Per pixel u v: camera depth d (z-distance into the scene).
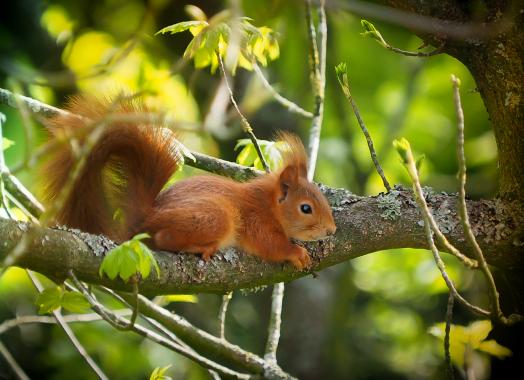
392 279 19.34
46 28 18.14
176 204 8.88
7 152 13.20
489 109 8.98
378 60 20.62
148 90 8.82
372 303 19.67
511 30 8.59
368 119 20.73
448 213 8.78
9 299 16.88
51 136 8.63
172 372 16.31
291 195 9.57
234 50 9.17
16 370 10.97
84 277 7.22
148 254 6.91
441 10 8.88
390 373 18.80
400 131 20.02
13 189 8.77
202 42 9.38
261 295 17.20
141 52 16.22
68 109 8.80
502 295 11.32
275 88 13.74
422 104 21.06
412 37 19.83
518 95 8.64
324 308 16.91
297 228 9.50
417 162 7.27
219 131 10.44
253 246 9.05
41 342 17.34
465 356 8.91
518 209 8.73
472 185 18.44
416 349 18.83
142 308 9.65
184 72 16.67
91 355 16.84
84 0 18.48
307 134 17.58
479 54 8.83
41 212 8.68
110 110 7.13
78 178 8.62
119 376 16.20
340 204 9.31
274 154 10.56
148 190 9.09
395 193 8.98
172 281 7.79
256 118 16.89
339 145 18.70
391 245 8.84
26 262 6.91
